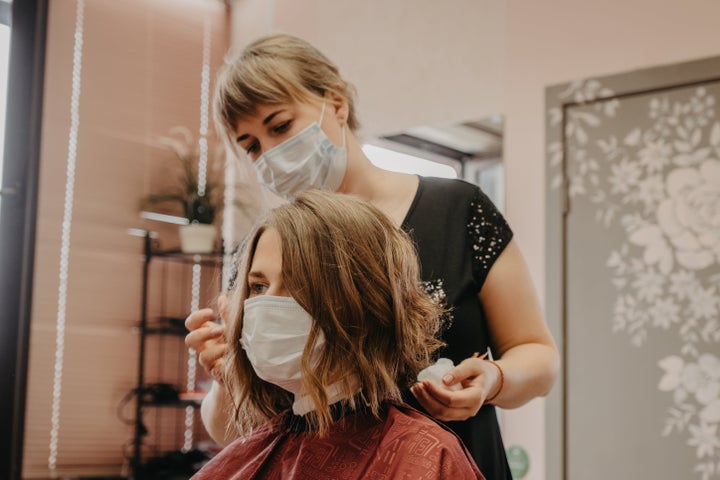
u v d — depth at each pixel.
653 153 2.85
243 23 4.54
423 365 1.33
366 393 1.27
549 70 3.12
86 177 4.08
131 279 4.20
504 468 1.61
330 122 1.74
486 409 1.56
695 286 2.73
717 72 2.73
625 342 2.84
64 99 4.04
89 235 4.07
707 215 2.72
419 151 3.43
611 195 2.92
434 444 1.18
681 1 2.84
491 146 3.22
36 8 3.96
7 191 3.82
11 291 3.82
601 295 2.90
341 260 1.26
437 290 1.54
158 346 4.28
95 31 4.16
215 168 4.38
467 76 3.33
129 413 4.14
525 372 1.50
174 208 4.38
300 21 4.01
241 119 1.73
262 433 1.40
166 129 4.39
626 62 2.94
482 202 1.64
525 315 1.61
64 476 3.90
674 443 2.71
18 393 3.78
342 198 1.33
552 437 2.93
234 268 1.61
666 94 2.84
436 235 1.59
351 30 3.76
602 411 2.86
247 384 1.41
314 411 1.30
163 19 4.41
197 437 4.36
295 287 1.26
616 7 2.98
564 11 3.10
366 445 1.24
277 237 1.31
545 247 3.03
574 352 2.94
